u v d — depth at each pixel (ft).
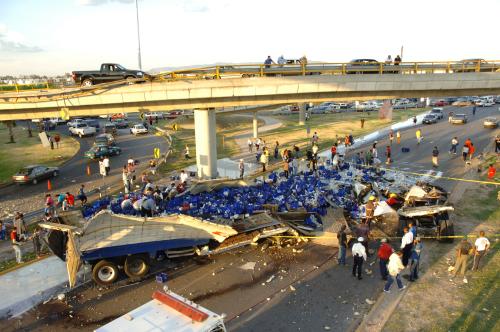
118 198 68.74
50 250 48.75
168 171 100.12
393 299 38.73
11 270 46.93
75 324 36.37
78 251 40.42
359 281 42.75
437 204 57.16
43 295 41.42
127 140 157.17
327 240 52.70
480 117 186.60
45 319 37.22
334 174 82.69
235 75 86.33
